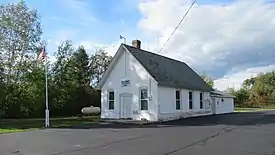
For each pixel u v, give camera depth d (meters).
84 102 43.06
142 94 29.06
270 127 20.55
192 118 30.94
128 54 30.09
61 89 38.09
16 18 33.50
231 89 74.00
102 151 12.04
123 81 30.31
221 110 42.56
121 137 16.08
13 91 32.56
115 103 30.72
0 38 32.62
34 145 13.98
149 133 17.72
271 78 72.81
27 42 34.00
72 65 40.31
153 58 33.22
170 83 29.66
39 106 34.53
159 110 28.17
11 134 18.66
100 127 22.17
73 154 11.56
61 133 18.56
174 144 13.48
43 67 33.94
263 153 11.37
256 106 66.62
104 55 54.47
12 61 32.88
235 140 14.55
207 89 37.88
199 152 11.55
